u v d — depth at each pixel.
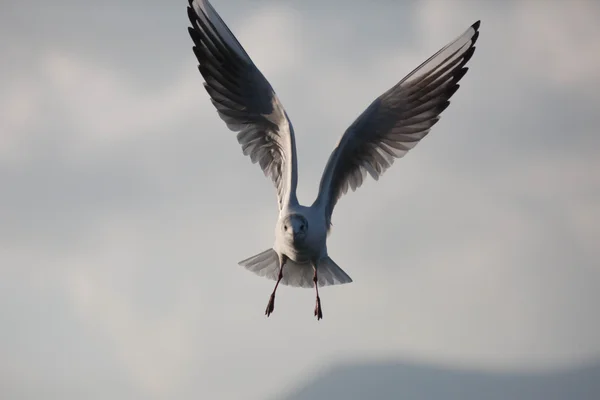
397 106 13.62
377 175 14.09
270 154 13.83
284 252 12.61
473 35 14.02
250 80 13.27
